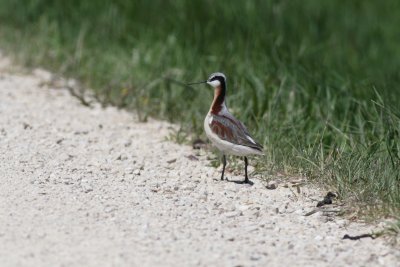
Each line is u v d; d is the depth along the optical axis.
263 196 12.10
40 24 21.56
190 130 15.32
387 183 11.80
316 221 11.13
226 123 12.51
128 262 9.22
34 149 13.56
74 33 20.80
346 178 12.19
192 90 16.81
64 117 15.93
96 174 12.57
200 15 20.70
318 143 13.90
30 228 10.04
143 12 21.27
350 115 14.98
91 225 10.30
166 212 11.04
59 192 11.49
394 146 13.02
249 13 20.81
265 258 9.67
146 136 15.17
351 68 18.94
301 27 21.09
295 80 15.93
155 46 19.20
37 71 19.47
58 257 9.24
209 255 9.60
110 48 19.81
